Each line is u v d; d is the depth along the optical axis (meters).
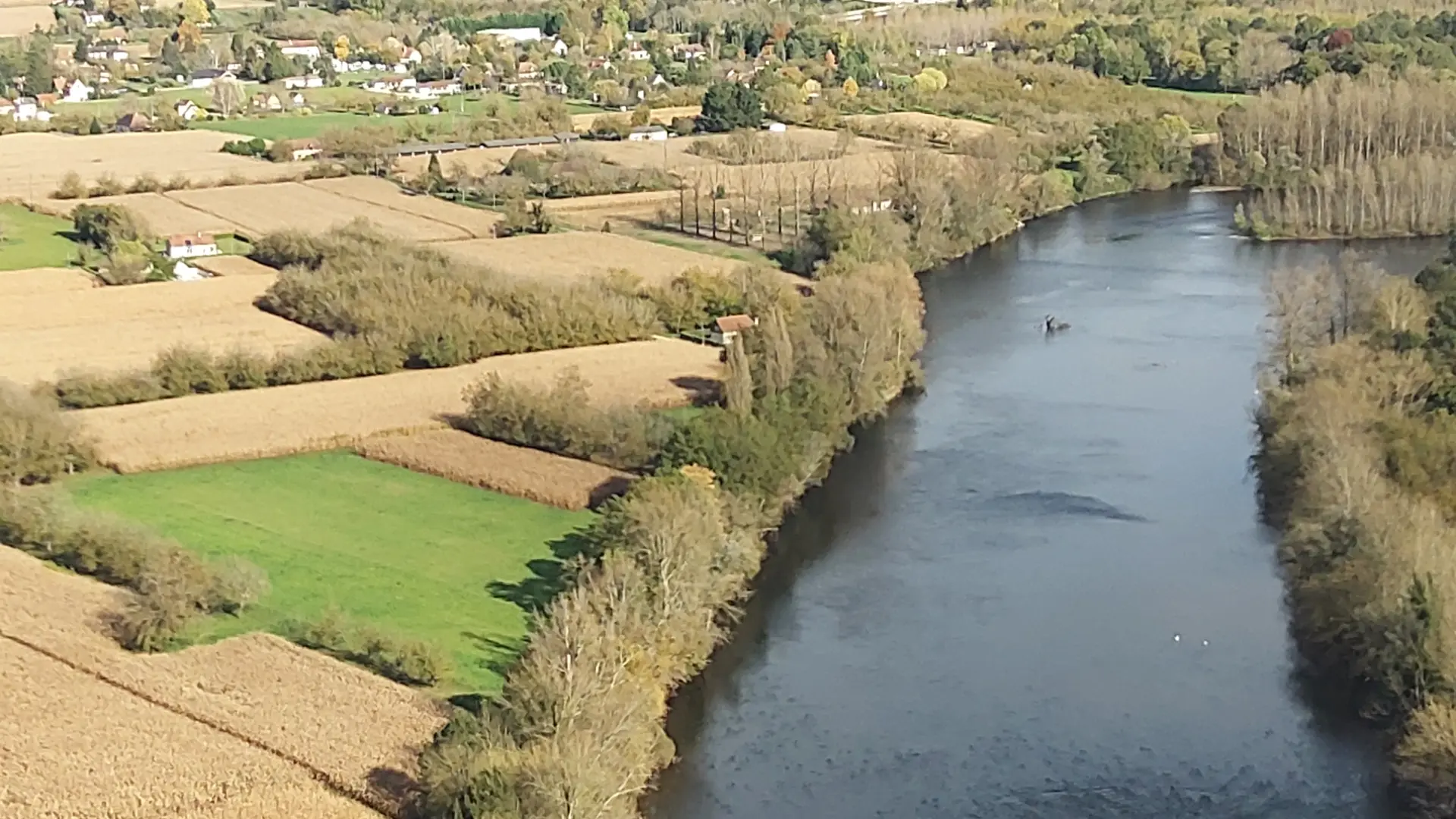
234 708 79.88
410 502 110.62
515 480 113.00
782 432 112.88
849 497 116.94
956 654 93.75
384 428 125.19
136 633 86.56
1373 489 94.12
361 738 77.06
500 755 70.00
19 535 101.31
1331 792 78.88
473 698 81.56
